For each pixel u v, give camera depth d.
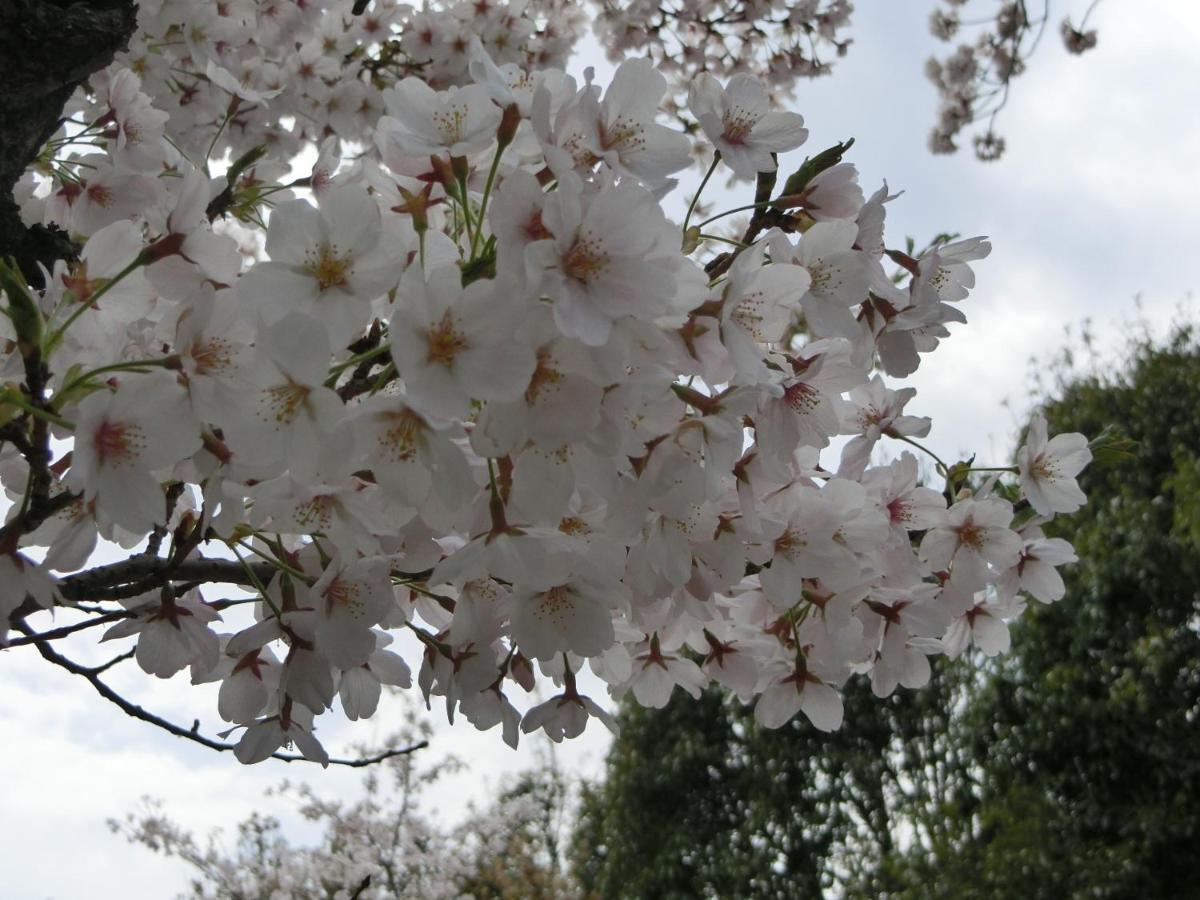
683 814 2.32
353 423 0.24
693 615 0.34
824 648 0.38
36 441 0.25
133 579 0.31
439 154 0.29
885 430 0.39
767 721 0.42
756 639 0.41
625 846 2.33
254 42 0.79
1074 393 2.27
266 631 0.31
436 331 0.24
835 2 1.17
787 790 2.30
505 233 0.24
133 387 0.24
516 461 0.27
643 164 0.29
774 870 2.27
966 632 0.46
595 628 0.31
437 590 0.34
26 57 0.33
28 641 0.30
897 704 2.29
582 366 0.25
